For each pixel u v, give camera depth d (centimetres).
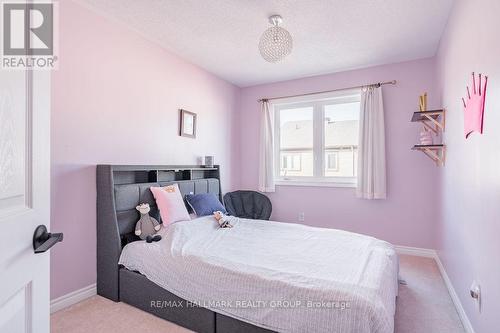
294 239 223
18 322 68
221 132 389
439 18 234
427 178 314
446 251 247
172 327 171
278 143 415
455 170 211
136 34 257
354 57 316
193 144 333
